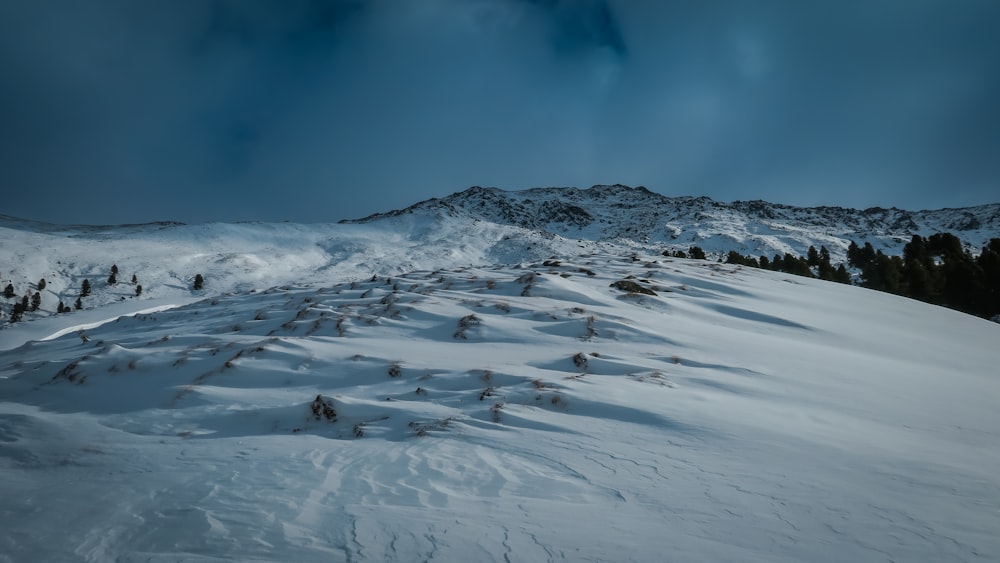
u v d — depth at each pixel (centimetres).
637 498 631
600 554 489
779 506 600
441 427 956
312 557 504
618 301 2188
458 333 1716
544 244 12094
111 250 10200
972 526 544
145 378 1380
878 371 1467
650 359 1401
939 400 1218
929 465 745
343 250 11700
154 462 866
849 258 7519
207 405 1191
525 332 1712
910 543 506
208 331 2047
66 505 676
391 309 1991
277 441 972
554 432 918
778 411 1034
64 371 1416
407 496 660
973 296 4550
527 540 521
